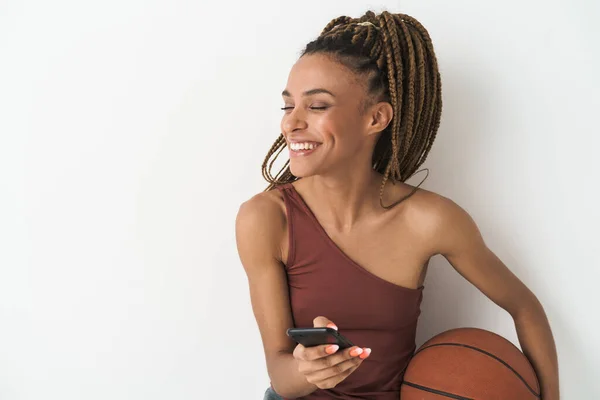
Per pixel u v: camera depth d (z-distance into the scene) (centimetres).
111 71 157
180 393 165
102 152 160
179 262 161
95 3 156
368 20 127
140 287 162
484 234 152
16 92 161
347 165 122
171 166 158
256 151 156
